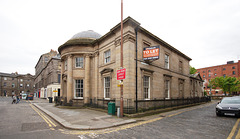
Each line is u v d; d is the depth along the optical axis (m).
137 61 12.55
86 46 17.41
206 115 11.58
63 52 18.73
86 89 16.64
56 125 8.12
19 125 7.85
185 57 22.56
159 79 15.41
